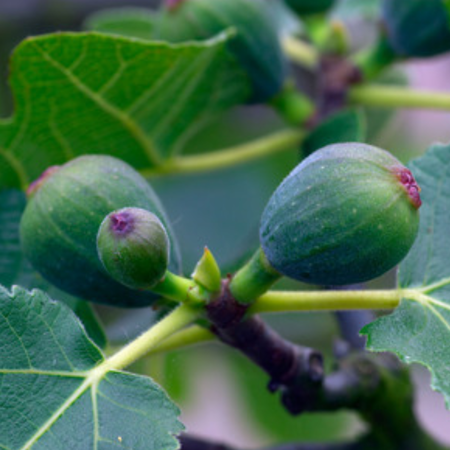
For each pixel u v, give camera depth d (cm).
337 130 61
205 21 61
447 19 62
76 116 58
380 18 64
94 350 50
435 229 53
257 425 79
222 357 76
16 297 50
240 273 50
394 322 51
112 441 49
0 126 57
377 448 59
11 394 50
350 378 57
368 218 48
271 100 64
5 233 59
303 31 75
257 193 69
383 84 74
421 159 54
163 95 59
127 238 49
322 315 69
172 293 50
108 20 73
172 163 63
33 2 82
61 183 52
